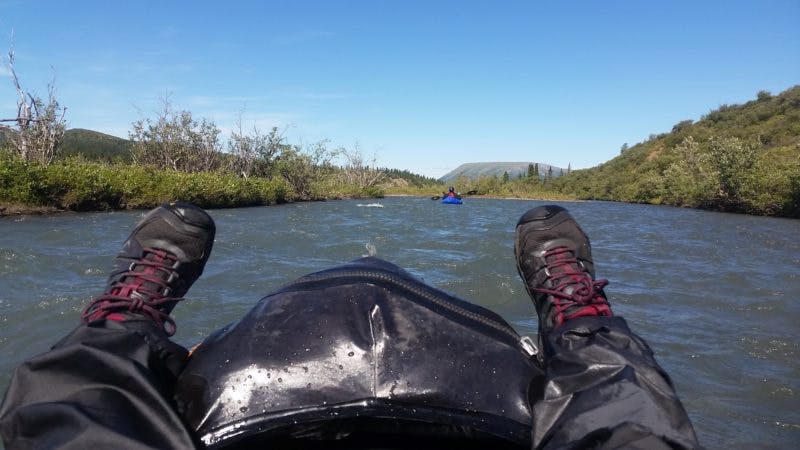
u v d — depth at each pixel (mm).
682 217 17906
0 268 5004
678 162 38438
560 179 62188
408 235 9000
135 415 904
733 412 2379
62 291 4273
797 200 18922
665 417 915
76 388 921
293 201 23844
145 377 963
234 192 17156
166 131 22359
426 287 1333
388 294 1235
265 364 1097
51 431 853
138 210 12641
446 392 1090
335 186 31547
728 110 61875
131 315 1206
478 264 5902
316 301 1220
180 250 1481
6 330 3326
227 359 1118
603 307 1309
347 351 1116
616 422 889
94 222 9305
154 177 14727
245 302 3986
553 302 1360
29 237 7055
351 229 9891
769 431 2199
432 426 1081
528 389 1132
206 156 23391
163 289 1378
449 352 1151
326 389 1071
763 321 3930
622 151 70062
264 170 25766
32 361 943
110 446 830
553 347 1158
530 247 1554
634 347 1079
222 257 6004
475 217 15031
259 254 6328
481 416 1069
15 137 14125
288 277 4941
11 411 903
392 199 31203
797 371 2891
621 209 24516
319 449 1102
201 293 4230
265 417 1030
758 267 6551
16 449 852
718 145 24125
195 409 1050
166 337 1184
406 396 1073
